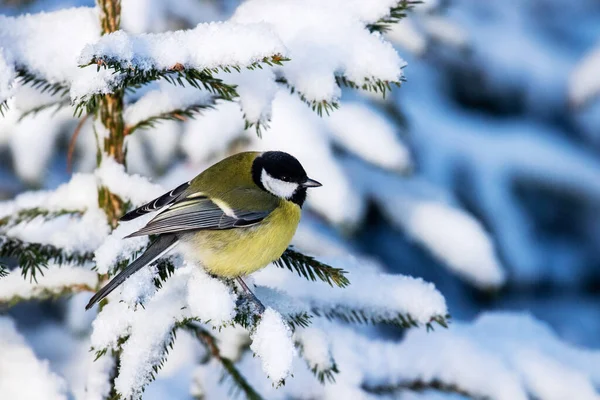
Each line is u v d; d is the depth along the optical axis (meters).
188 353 8.96
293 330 5.83
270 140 9.50
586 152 12.18
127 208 6.09
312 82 5.73
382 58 5.66
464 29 12.03
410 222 10.36
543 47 12.54
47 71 5.61
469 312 11.92
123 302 5.41
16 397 6.72
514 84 12.40
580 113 12.41
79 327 10.12
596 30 13.36
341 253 9.82
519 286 11.92
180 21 9.54
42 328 10.28
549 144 11.90
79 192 6.14
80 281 6.08
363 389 6.88
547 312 12.40
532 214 12.07
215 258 6.34
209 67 5.00
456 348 7.16
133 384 4.98
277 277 6.70
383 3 5.86
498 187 11.53
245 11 6.00
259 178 6.80
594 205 11.97
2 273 5.44
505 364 7.09
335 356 7.00
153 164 10.07
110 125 5.97
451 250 10.30
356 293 6.31
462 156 11.52
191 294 5.52
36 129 9.95
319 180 9.49
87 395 5.60
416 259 11.59
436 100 12.01
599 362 7.35
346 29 5.75
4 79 5.33
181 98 6.10
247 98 5.82
